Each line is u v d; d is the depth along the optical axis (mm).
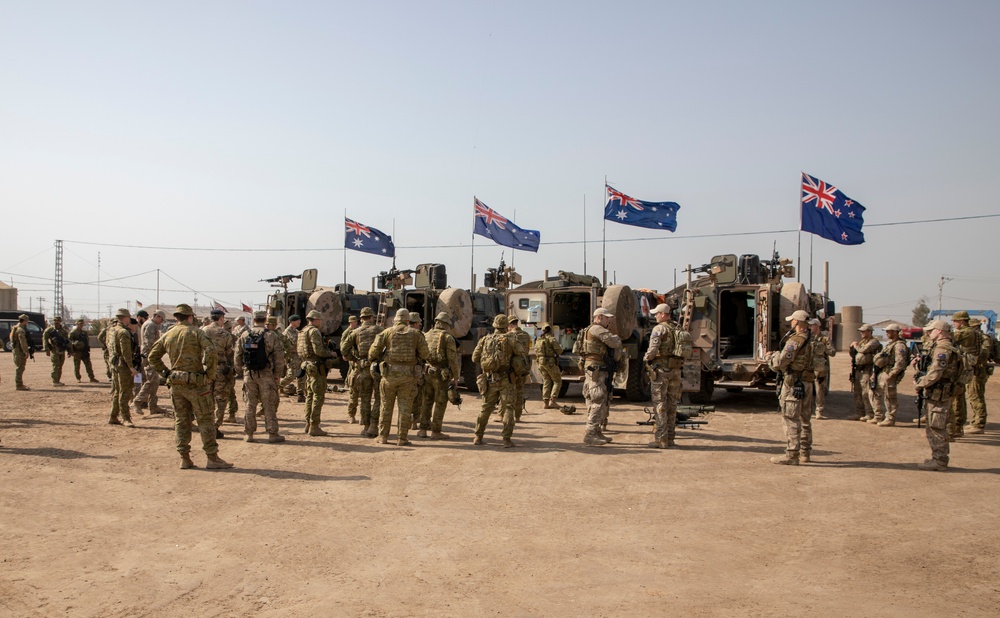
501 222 23594
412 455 9336
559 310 17188
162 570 5070
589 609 4391
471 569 5098
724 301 17281
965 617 4266
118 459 8906
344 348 11367
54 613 4336
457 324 17375
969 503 6957
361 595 4617
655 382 10008
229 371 11266
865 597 4586
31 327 40188
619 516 6469
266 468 8484
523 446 10055
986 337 11477
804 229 17312
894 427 12125
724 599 4551
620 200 20406
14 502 6820
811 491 7430
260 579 4902
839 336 18391
